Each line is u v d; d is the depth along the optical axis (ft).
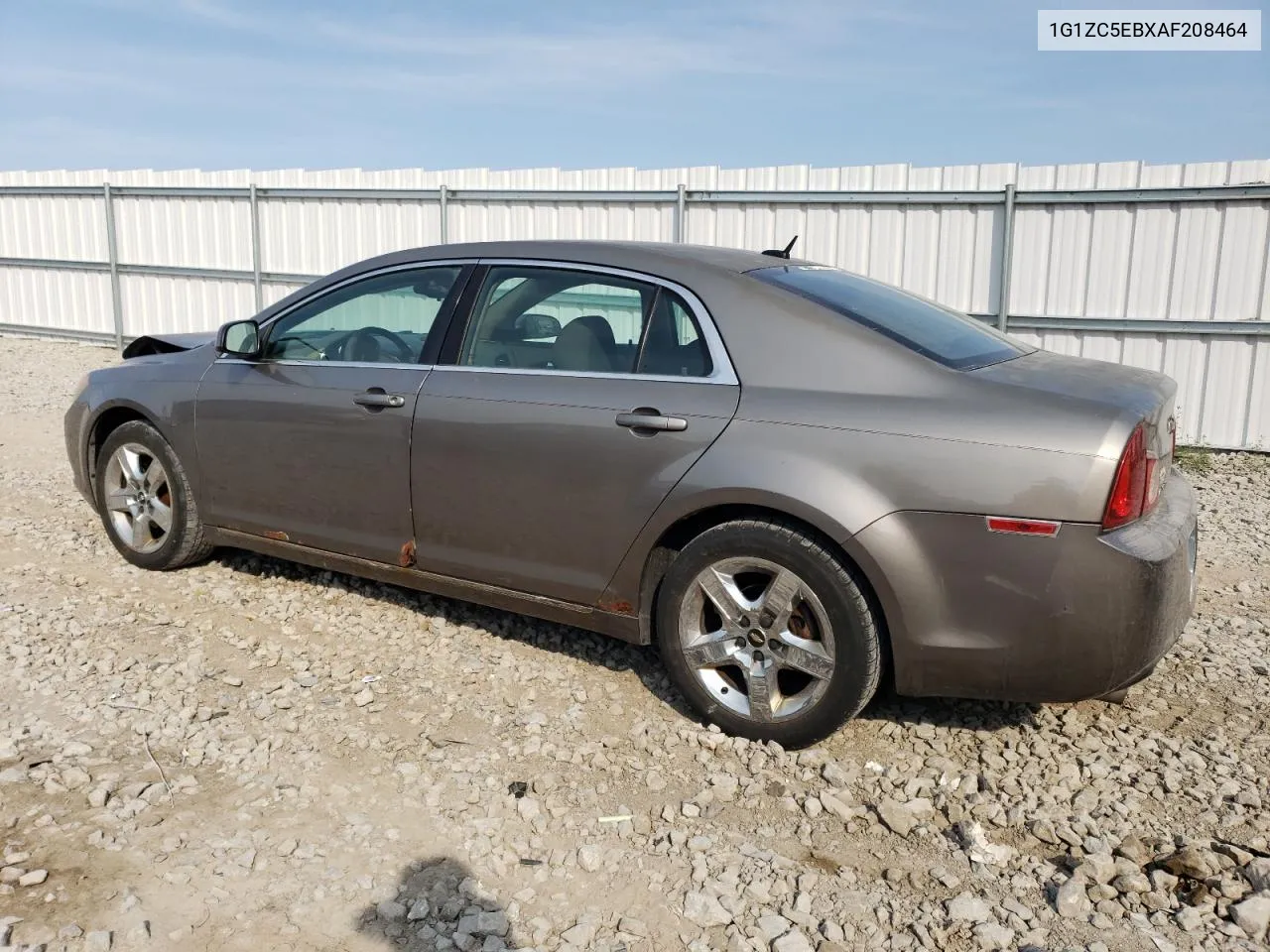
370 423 13.96
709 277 12.30
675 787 11.02
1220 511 24.64
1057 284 33.14
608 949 8.51
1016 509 10.22
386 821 10.21
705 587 11.81
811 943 8.66
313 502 14.78
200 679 13.24
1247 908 8.90
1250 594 17.88
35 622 14.87
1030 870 9.70
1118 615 10.16
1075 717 12.71
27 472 24.62
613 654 14.37
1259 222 30.37
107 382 17.24
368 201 44.62
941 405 10.72
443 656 14.14
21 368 44.32
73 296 53.31
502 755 11.59
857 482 10.76
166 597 16.01
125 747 11.43
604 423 12.17
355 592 16.34
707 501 11.48
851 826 10.40
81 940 8.27
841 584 10.94
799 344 11.57
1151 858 9.86
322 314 15.14
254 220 47.29
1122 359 32.73
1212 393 31.83
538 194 40.63
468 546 13.42
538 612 13.19
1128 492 10.21
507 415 12.82
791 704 11.65
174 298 50.57
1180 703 13.24
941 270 34.68
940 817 10.57
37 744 11.39
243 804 10.40
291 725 12.00
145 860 9.39
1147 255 31.86
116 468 17.19
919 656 10.79
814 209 36.17
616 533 12.21
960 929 8.82
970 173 33.81
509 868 9.56
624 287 12.75
